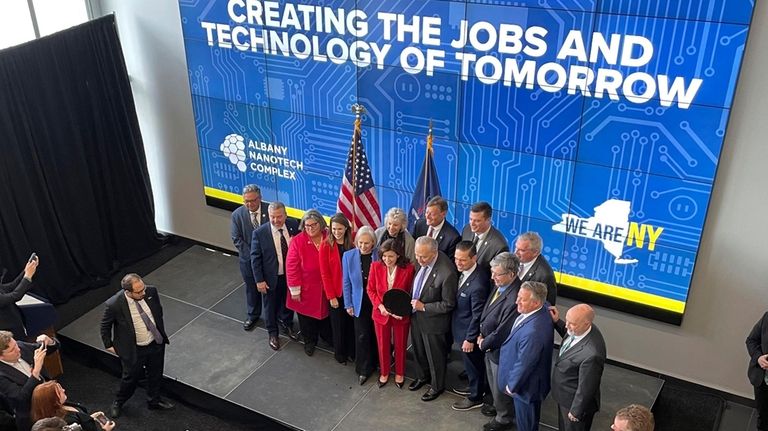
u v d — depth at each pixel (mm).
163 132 7477
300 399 5578
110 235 7488
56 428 3818
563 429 4645
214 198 7492
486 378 5355
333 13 5992
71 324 6633
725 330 5398
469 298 5008
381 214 6613
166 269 7406
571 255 5797
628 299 5664
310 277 5641
